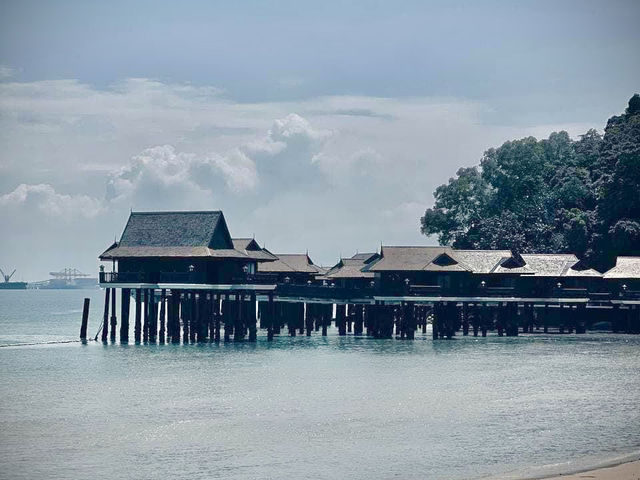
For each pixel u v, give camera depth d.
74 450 67.44
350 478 60.75
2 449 67.69
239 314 136.00
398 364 112.12
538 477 60.47
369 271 149.12
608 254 187.00
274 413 79.69
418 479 60.62
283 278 174.38
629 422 77.25
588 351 129.38
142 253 130.38
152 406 82.69
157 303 136.88
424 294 145.88
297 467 63.19
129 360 114.31
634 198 185.25
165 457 65.56
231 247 134.62
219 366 108.62
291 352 124.44
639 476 60.34
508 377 101.50
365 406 83.00
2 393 89.31
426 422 76.56
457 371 106.00
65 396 87.69
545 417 79.00
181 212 133.62
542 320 176.50
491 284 157.12
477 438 71.25
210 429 73.56
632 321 161.75
